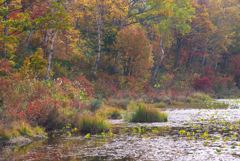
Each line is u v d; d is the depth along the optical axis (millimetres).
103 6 47906
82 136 18922
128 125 22750
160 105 36781
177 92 46719
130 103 34250
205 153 13961
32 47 38906
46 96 25734
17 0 26844
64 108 24438
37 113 21391
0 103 21219
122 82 43188
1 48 28875
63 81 33469
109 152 14500
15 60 34688
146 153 14164
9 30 24625
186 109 34000
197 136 18031
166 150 14672
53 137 18828
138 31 46000
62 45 40750
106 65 46156
